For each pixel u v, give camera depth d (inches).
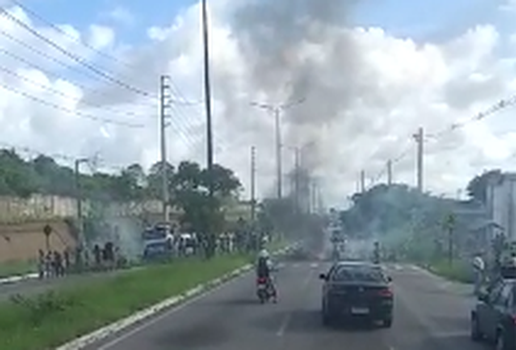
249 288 1684.3
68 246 3117.6
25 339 775.7
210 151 2269.9
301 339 867.4
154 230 3107.8
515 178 2447.1
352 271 1022.4
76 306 1023.6
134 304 1189.7
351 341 854.5
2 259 2701.8
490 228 2696.9
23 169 3378.4
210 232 2541.8
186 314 1148.5
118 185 4018.2
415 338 886.4
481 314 842.8
